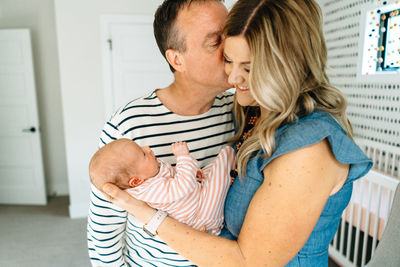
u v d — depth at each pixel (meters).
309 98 0.77
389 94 2.77
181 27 0.91
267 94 0.75
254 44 0.74
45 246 3.07
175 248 0.83
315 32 0.76
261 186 0.77
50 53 4.24
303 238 0.73
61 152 4.49
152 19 3.63
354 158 0.73
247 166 0.84
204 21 0.89
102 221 0.99
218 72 0.94
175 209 0.90
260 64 0.74
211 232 1.02
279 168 0.72
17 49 3.86
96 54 3.59
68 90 3.59
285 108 0.76
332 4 3.53
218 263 0.76
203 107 1.09
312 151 0.71
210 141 1.11
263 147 0.77
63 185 4.56
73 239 3.21
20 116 3.99
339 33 3.43
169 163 1.02
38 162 4.07
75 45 3.53
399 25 2.61
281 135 0.76
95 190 0.95
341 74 3.44
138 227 1.01
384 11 2.73
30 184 4.13
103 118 3.71
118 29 3.59
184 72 0.98
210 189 0.91
